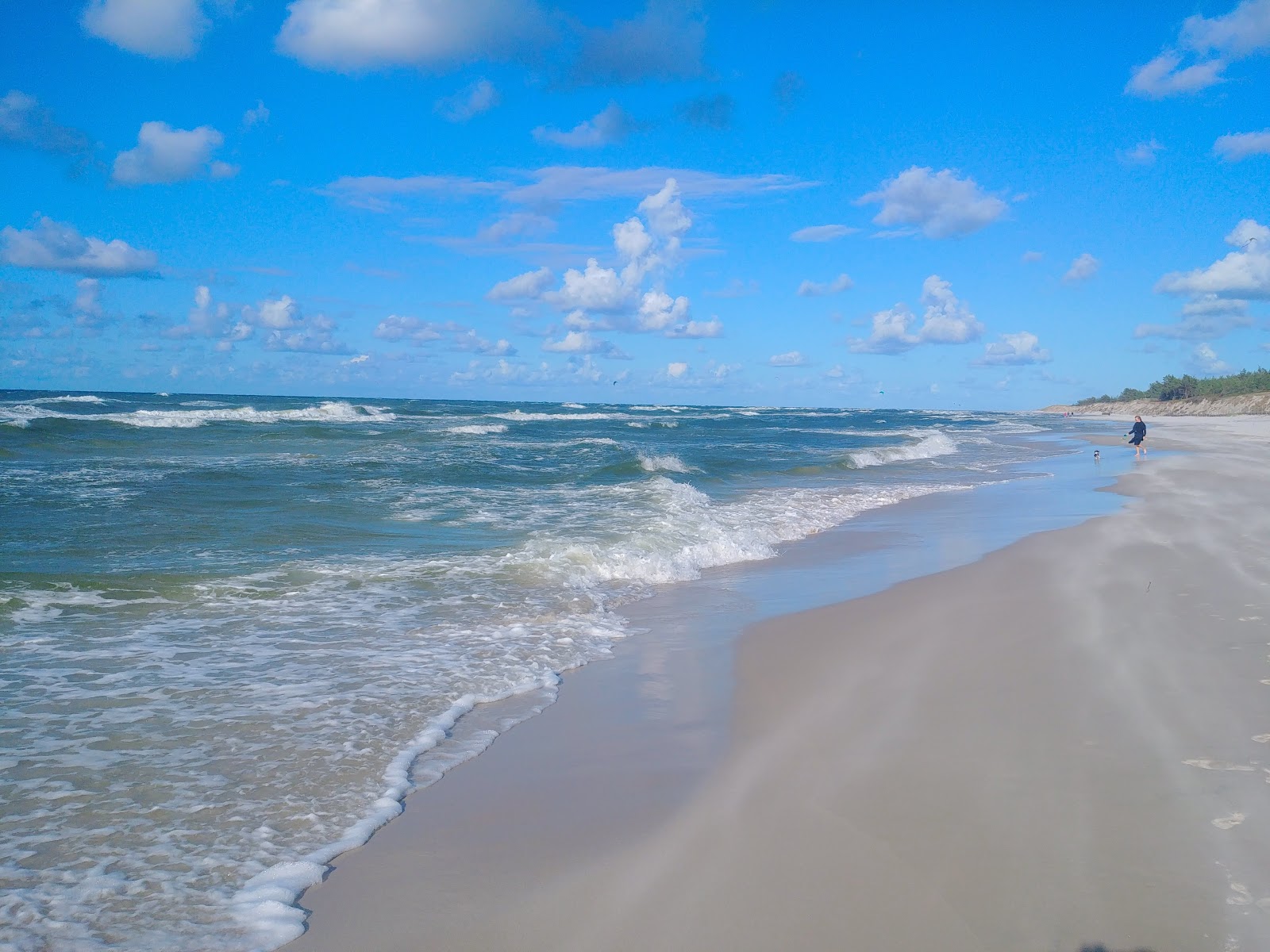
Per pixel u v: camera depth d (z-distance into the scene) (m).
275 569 9.61
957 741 4.75
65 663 6.30
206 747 4.86
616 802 4.21
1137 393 141.25
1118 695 5.40
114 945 3.07
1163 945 2.88
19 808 4.07
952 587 9.16
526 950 3.03
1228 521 13.55
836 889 3.32
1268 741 4.59
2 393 100.25
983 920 3.06
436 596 8.68
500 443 29.98
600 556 10.39
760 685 6.06
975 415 134.00
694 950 2.99
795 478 22.64
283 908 3.31
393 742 4.99
